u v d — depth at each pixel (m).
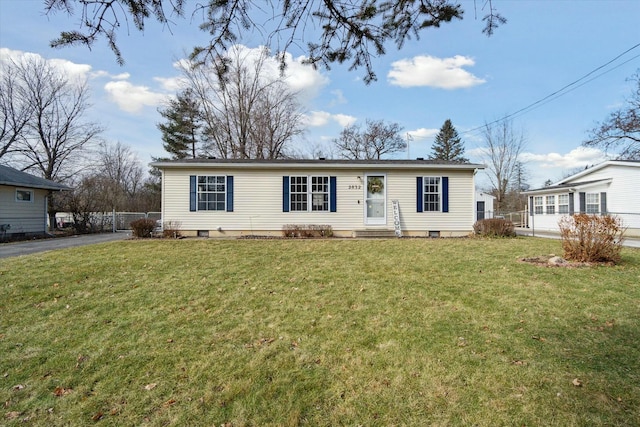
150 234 11.56
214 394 2.52
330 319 3.95
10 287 5.14
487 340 3.35
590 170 16.95
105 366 2.94
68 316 4.09
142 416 2.29
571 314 4.02
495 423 2.17
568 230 7.09
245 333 3.60
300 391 2.55
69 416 2.30
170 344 3.34
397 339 3.40
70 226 17.42
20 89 20.27
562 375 2.70
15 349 3.25
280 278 5.69
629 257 7.43
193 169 11.93
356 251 8.27
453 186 12.27
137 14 2.35
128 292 4.95
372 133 34.94
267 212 12.10
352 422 2.21
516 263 6.68
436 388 2.55
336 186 12.17
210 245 9.30
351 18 2.79
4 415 2.31
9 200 13.96
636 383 2.57
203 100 22.00
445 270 6.17
